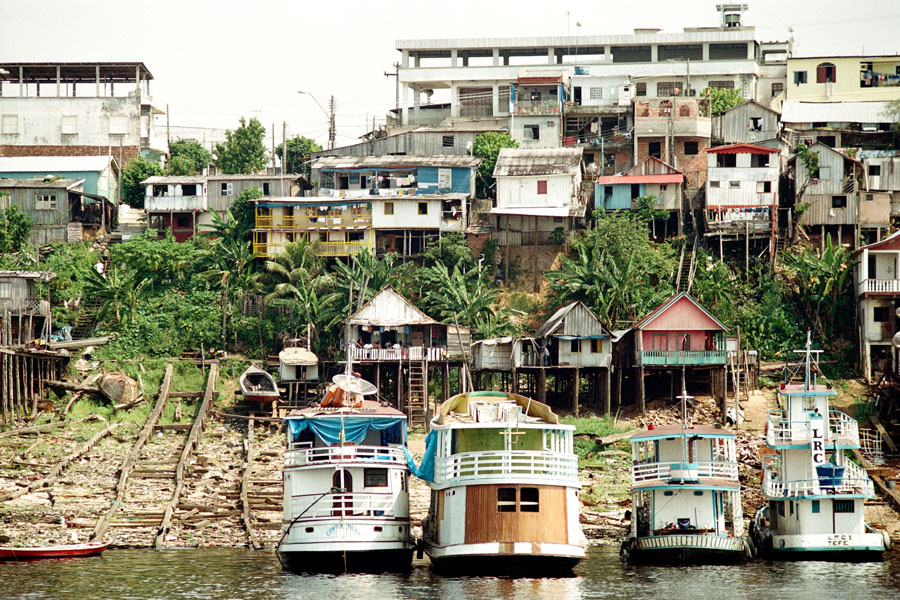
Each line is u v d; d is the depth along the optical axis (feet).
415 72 646.74
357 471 270.87
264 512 333.83
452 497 263.90
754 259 486.38
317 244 506.07
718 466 284.61
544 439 267.80
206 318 476.95
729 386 423.23
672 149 554.05
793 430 290.97
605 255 477.77
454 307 459.73
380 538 265.34
